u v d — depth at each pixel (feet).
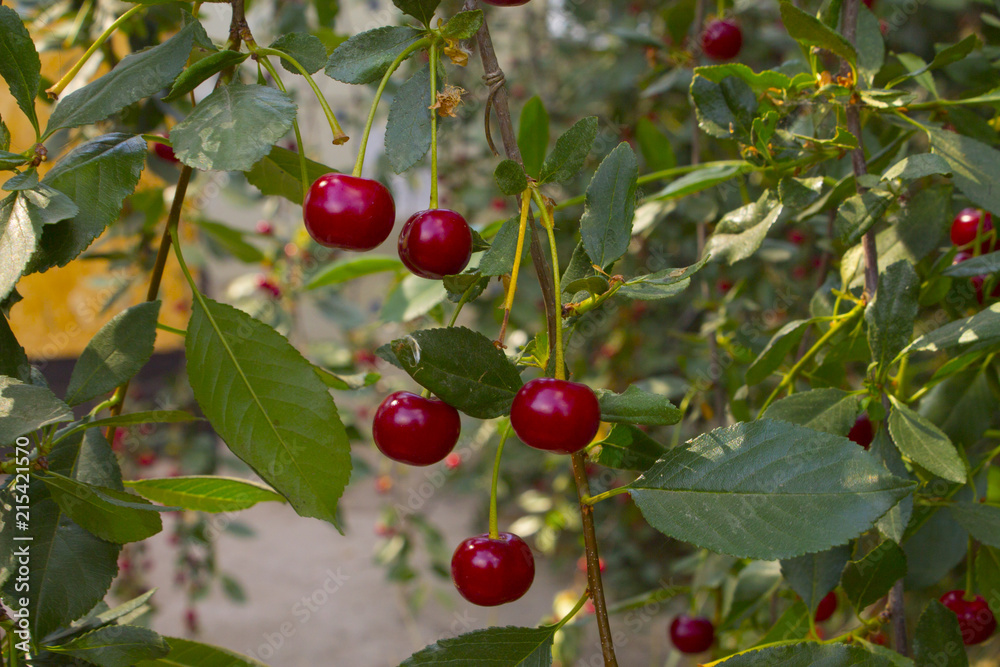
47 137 1.05
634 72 4.04
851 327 1.38
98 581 1.08
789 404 1.22
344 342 4.04
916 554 1.35
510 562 1.08
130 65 1.07
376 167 3.92
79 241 1.04
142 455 4.19
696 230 2.54
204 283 4.72
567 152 1.03
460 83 4.72
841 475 1.00
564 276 1.10
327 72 1.07
